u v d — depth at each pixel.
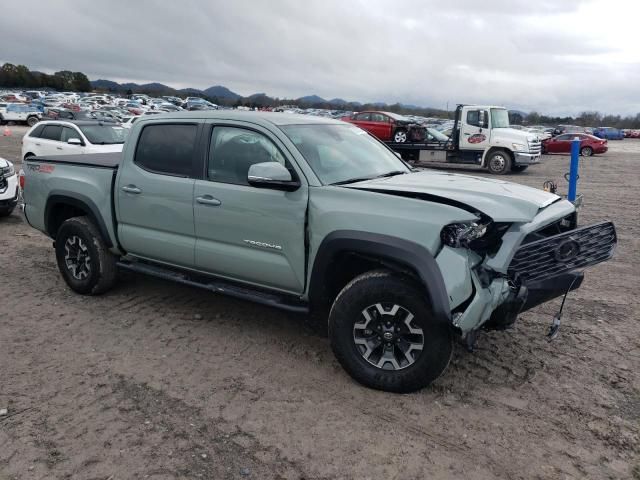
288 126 4.32
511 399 3.64
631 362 4.18
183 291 5.71
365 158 4.58
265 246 4.10
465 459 3.04
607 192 14.06
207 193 4.35
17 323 4.86
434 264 3.38
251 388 3.78
